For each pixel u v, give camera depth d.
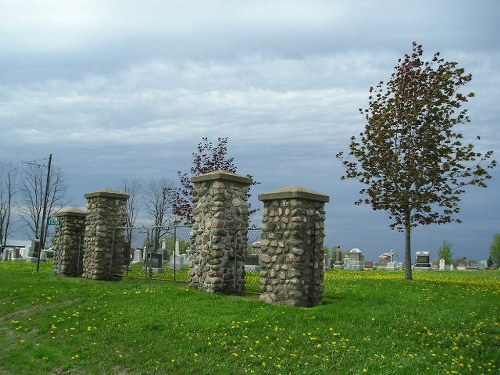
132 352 9.17
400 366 7.59
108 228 19.81
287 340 8.88
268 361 8.12
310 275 12.43
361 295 13.34
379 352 8.28
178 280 16.84
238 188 15.01
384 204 21.16
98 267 19.34
